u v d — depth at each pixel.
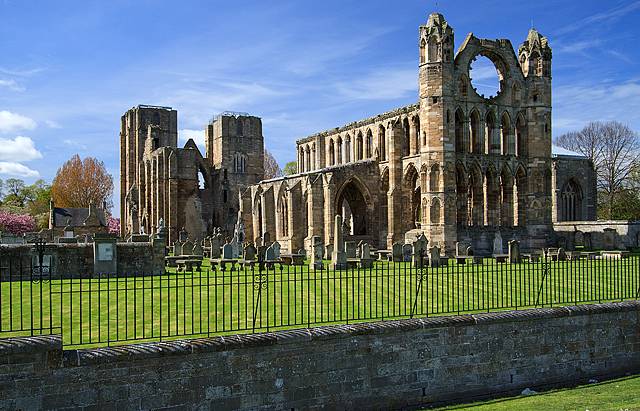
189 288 34.94
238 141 130.12
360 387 21.36
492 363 23.78
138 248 44.97
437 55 70.19
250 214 99.75
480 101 73.38
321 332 20.77
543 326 24.98
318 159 107.88
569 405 20.88
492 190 73.88
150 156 127.19
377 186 83.69
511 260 50.53
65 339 21.14
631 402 20.98
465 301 30.44
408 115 79.38
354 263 49.66
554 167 98.69
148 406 18.38
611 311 26.62
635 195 112.81
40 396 17.20
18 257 41.62
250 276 41.47
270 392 19.98
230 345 19.41
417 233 72.25
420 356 22.39
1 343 16.91
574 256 54.72
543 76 75.31
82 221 134.25
